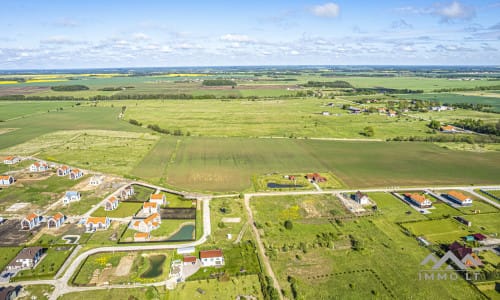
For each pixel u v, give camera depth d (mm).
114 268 71312
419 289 65062
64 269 70625
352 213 96688
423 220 92438
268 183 119750
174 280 67688
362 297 63000
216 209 99125
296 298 62344
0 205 100812
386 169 134750
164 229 87750
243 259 74812
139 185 117312
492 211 97875
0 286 65062
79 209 98500
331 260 74688
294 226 89438
